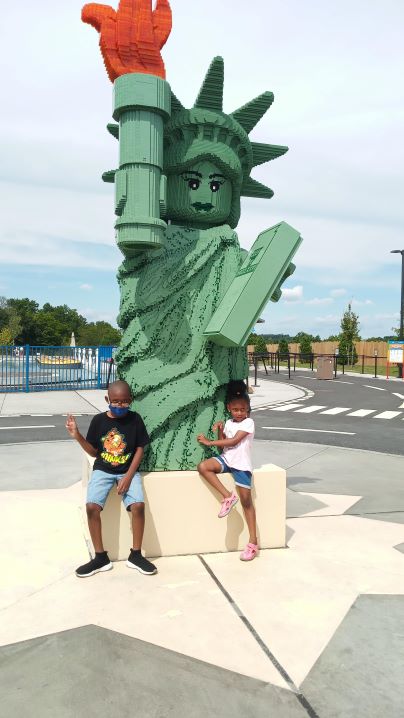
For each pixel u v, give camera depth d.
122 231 3.54
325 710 2.11
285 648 2.55
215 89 3.90
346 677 2.32
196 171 4.03
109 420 3.56
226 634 2.67
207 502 3.76
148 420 3.89
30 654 2.46
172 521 3.71
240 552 3.80
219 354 4.01
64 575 3.36
